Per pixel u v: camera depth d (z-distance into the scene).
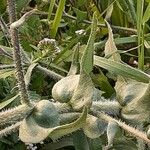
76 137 0.30
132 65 0.39
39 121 0.25
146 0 0.38
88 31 0.38
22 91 0.25
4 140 0.32
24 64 0.35
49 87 0.37
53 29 0.38
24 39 0.38
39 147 0.33
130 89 0.27
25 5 0.38
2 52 0.34
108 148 0.27
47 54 0.36
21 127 0.25
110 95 0.35
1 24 0.36
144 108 0.26
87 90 0.26
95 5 0.41
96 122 0.26
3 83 0.35
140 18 0.35
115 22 0.42
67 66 0.38
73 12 0.42
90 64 0.25
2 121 0.25
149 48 0.37
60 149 0.34
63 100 0.26
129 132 0.25
